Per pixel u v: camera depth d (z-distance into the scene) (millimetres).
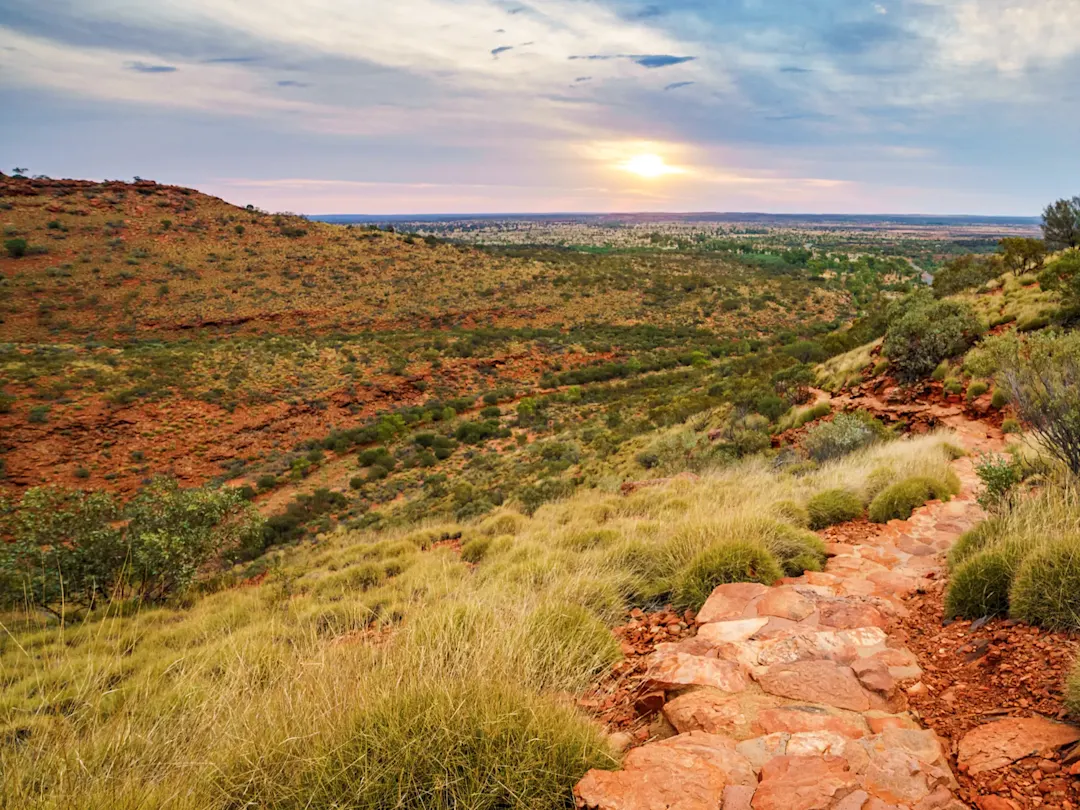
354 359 68812
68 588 10500
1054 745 2105
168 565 11797
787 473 11430
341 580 10258
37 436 44938
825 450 12492
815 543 5496
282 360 64625
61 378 50438
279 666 4352
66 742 2857
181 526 12344
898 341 16328
